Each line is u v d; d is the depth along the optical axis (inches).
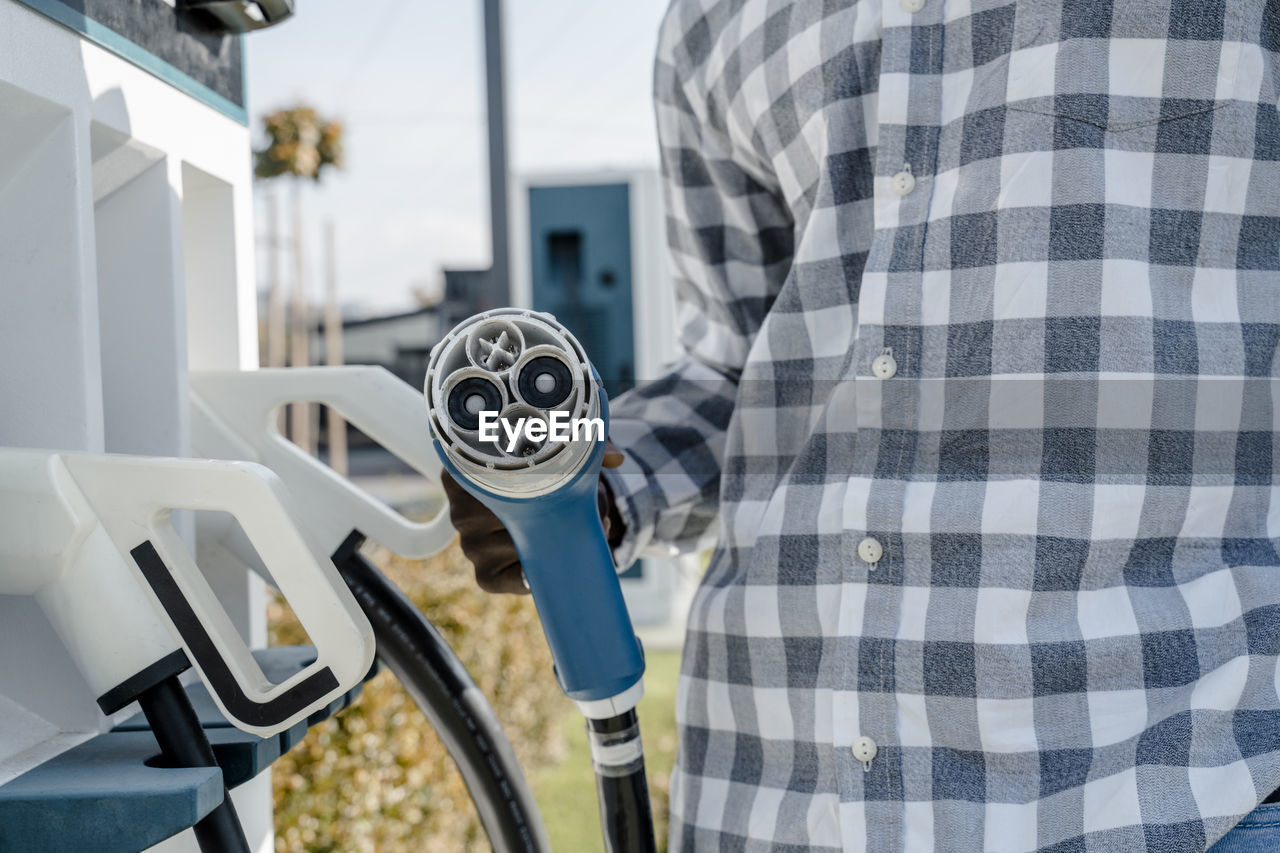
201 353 34.8
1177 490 24.6
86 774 20.0
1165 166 24.7
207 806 19.5
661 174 35.2
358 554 31.7
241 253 35.1
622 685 24.7
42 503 19.6
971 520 24.7
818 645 26.7
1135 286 24.3
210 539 32.6
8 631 23.7
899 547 25.3
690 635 29.7
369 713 85.5
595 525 24.2
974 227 25.1
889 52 26.0
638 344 220.7
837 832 26.2
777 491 27.5
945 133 26.0
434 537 31.6
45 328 24.1
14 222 24.1
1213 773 23.3
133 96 27.3
